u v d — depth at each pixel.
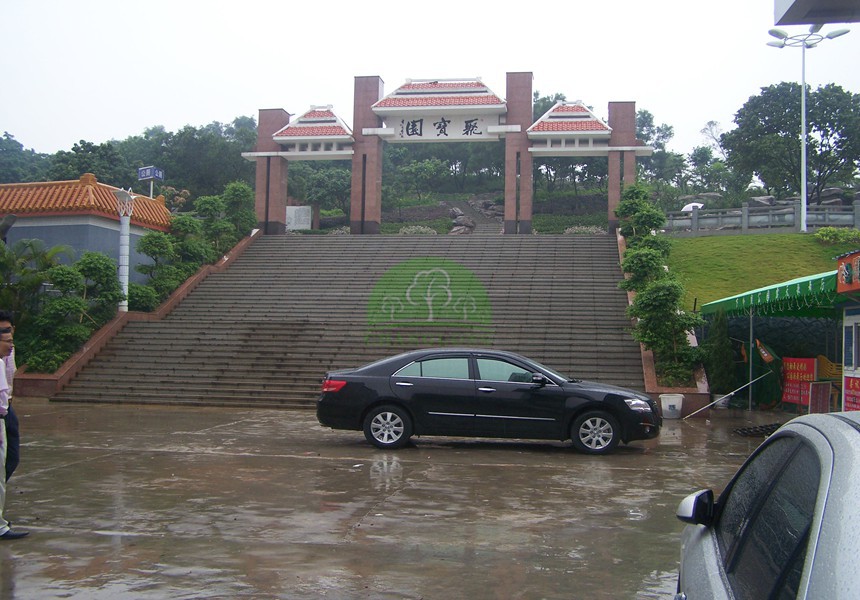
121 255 21.72
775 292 14.46
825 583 1.83
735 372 18.81
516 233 30.53
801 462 2.55
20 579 5.18
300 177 53.09
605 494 8.15
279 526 6.64
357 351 19.34
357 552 5.90
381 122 32.09
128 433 12.55
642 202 25.80
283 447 11.20
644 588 5.16
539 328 20.16
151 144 59.81
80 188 23.67
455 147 67.75
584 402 10.80
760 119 44.66
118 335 20.56
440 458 10.33
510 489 8.33
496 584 5.21
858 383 12.36
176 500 7.59
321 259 26.66
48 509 7.16
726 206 47.38
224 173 53.84
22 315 19.75
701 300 23.23
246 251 27.97
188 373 18.52
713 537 3.19
